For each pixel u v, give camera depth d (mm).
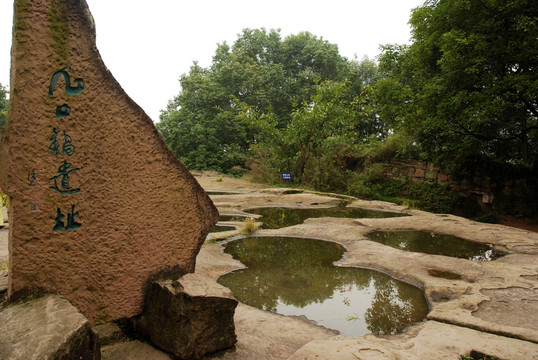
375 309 3430
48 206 2139
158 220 2494
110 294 2369
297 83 25500
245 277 4285
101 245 2312
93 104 2236
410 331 2893
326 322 3141
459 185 13578
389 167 16453
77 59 2174
